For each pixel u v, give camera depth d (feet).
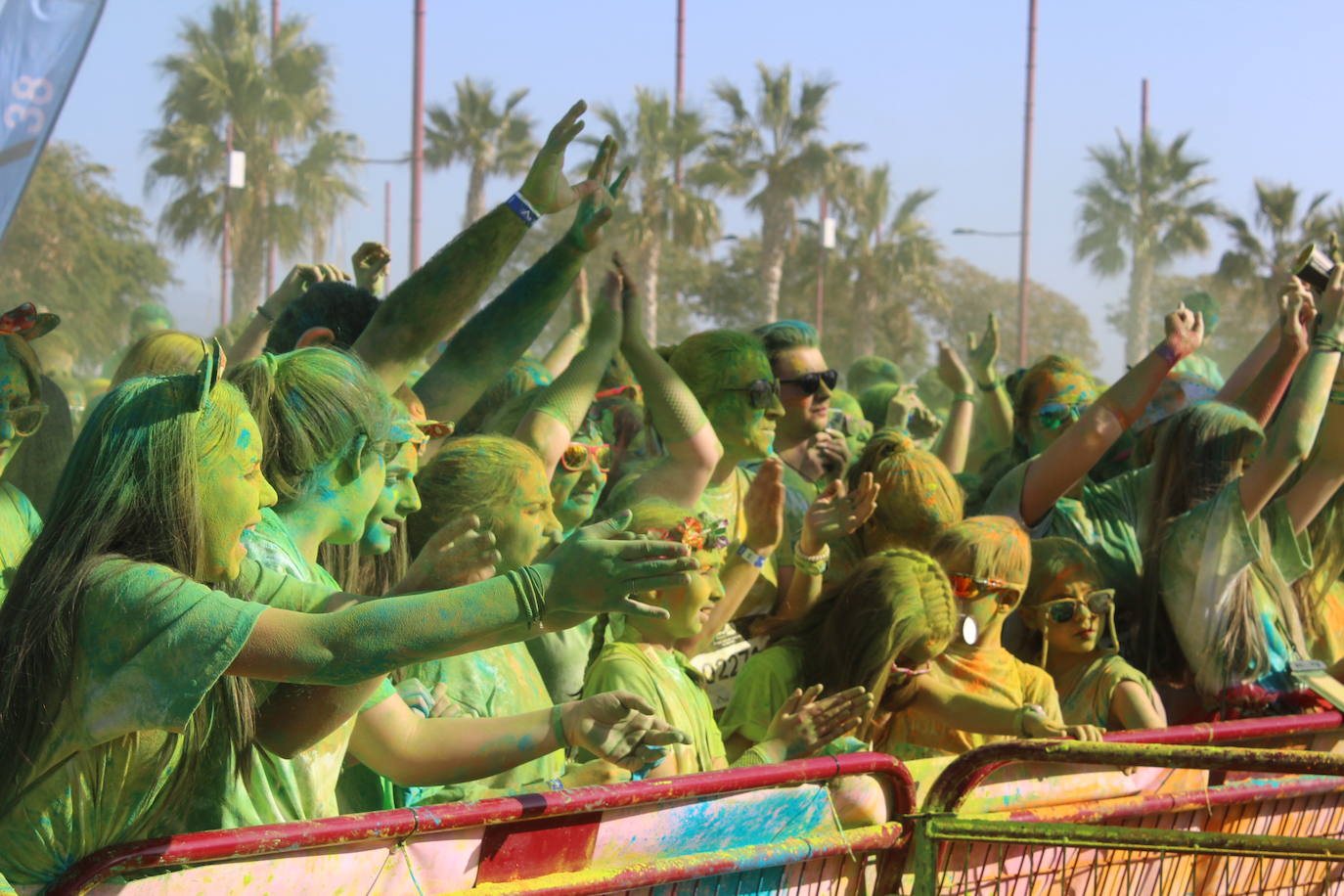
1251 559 17.47
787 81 180.04
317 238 143.84
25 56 11.00
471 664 12.35
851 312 193.77
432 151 166.20
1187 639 18.01
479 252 13.80
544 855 10.37
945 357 25.80
